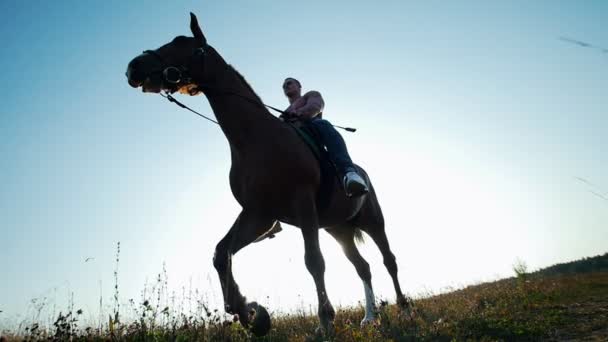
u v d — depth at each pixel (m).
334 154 4.62
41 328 3.60
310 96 5.27
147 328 3.87
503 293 7.25
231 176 4.67
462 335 4.03
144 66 4.24
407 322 4.90
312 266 3.99
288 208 4.34
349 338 3.65
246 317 3.92
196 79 4.43
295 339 4.05
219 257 4.39
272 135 4.36
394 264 6.41
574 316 4.72
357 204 5.41
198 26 4.56
